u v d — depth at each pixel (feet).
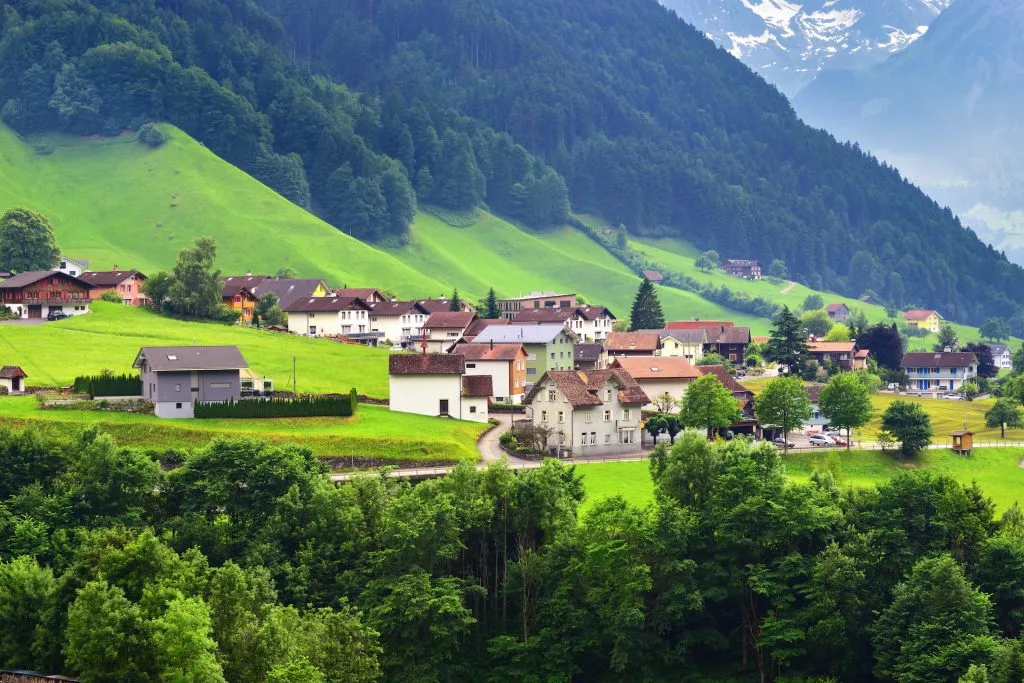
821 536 558.15
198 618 425.28
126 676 423.64
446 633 490.49
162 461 652.07
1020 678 443.73
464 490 556.51
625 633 512.22
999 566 536.42
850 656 520.42
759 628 533.14
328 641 453.17
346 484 579.48
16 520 510.99
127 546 476.13
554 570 532.32
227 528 546.67
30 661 453.99
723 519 549.95
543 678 507.71
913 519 558.97
